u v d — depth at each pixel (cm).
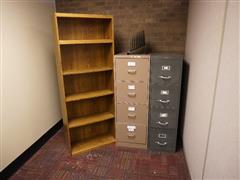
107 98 262
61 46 218
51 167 211
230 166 98
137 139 240
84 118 249
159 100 219
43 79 250
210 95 132
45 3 251
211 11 134
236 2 94
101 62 247
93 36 234
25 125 219
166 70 207
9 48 193
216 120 119
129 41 267
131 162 218
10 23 193
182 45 256
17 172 204
